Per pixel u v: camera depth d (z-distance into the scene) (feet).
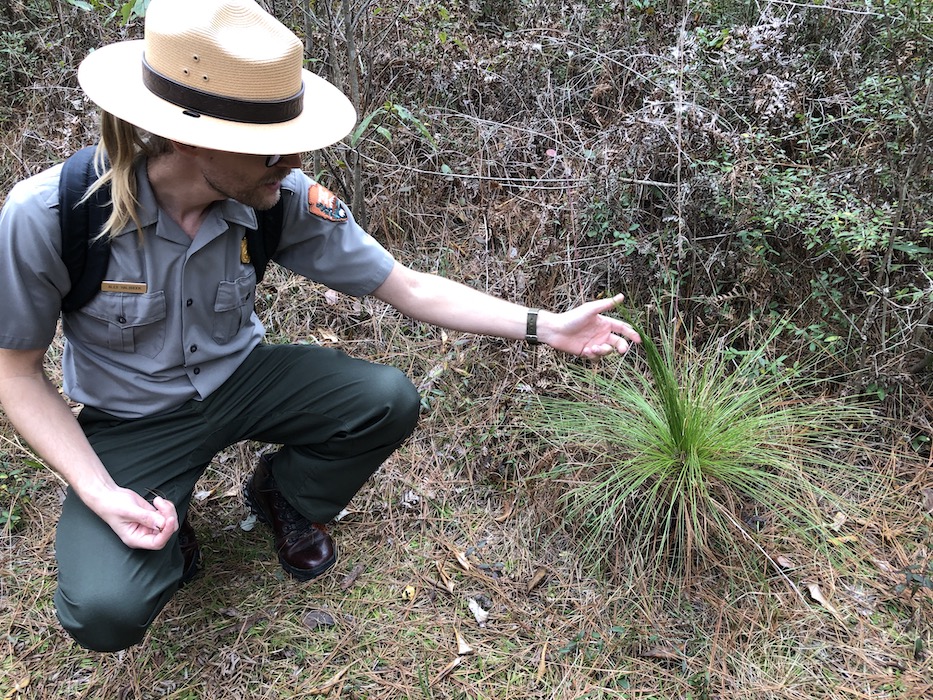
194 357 5.40
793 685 5.65
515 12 10.74
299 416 5.90
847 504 6.89
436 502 7.18
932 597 6.15
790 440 7.11
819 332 7.59
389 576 6.53
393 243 9.46
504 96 9.60
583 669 5.81
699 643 5.95
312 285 8.90
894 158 7.41
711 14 9.68
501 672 5.80
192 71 4.18
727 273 8.09
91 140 10.07
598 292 8.46
